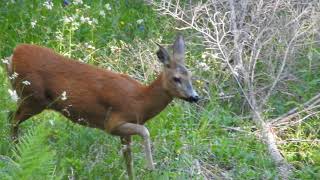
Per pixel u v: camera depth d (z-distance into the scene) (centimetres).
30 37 1459
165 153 1203
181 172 1162
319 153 1259
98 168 1123
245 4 1509
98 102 1133
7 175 898
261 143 1273
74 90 1140
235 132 1315
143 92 1134
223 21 1462
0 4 1527
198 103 1377
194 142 1234
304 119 1341
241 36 1477
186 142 1231
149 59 1424
